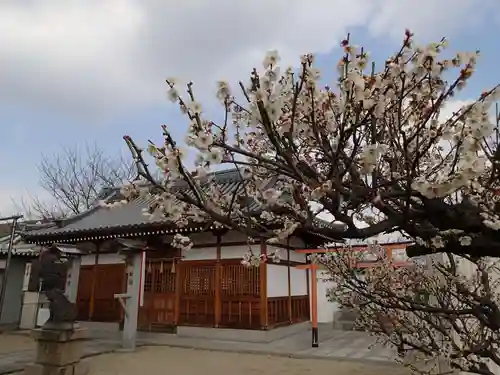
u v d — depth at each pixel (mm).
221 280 13430
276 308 13383
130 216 15945
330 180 2156
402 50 2520
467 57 2334
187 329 13570
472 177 2041
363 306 4633
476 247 2250
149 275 14727
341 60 2473
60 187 28406
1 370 8523
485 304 2975
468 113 2328
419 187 2055
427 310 3086
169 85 2459
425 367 5461
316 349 11258
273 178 2996
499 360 3057
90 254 16250
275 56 2342
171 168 2236
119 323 14828
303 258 15945
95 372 8680
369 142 2549
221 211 2787
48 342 7980
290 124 2301
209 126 2752
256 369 9102
